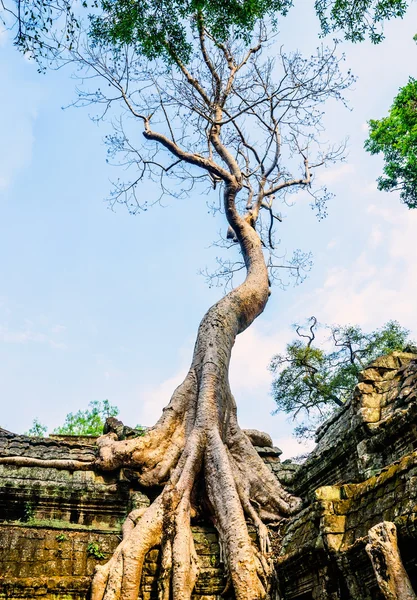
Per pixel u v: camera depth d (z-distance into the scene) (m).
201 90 19.16
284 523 10.82
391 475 6.14
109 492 11.68
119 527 11.35
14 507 11.14
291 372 22.31
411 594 5.16
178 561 9.44
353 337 22.52
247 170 20.67
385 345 22.28
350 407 9.99
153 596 9.46
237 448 12.73
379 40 12.41
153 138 18.64
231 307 15.26
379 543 5.52
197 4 12.42
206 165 18.22
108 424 14.10
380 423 8.40
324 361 22.34
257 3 12.95
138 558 9.42
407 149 19.61
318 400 22.03
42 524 10.54
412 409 7.70
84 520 11.42
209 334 14.29
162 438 12.36
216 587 9.61
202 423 12.23
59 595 8.91
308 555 7.18
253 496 11.95
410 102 19.95
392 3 11.67
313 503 7.00
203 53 19.44
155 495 12.02
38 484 11.34
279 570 8.18
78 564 9.41
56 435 14.34
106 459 11.90
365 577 6.14
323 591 6.87
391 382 9.26
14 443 12.26
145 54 14.43
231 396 13.70
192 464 11.34
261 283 16.41
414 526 5.32
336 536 6.59
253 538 10.88
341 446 9.62
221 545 10.11
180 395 13.08
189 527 10.30
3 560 8.98
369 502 6.41
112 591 8.96
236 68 20.05
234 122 20.34
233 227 18.06
